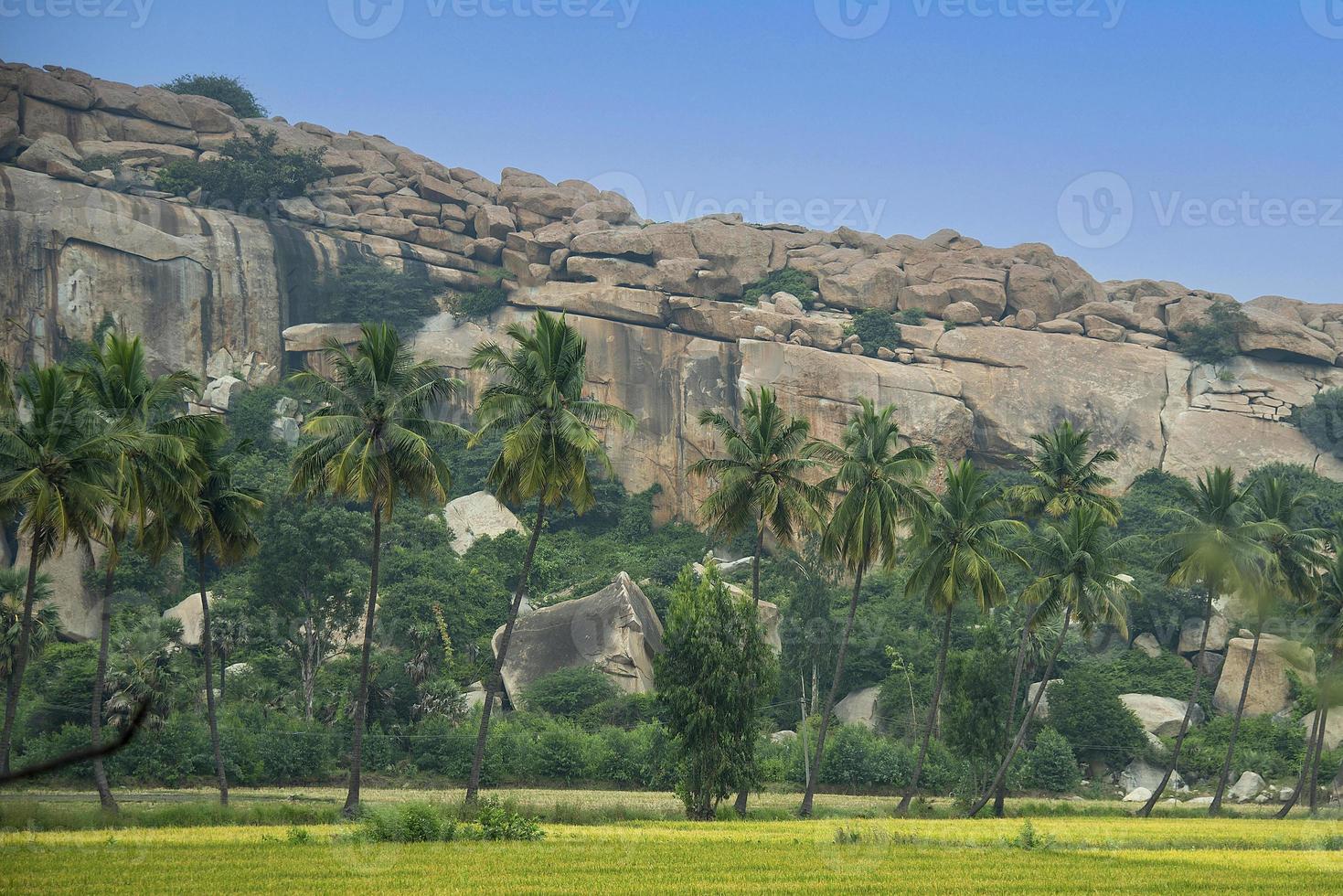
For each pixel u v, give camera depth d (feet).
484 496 451.94
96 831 149.38
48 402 160.56
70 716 246.27
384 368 178.40
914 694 333.62
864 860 130.52
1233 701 338.54
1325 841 167.32
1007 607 368.89
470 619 364.99
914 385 462.19
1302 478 443.73
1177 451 471.21
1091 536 229.66
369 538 375.66
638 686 335.47
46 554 160.45
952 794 282.97
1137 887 114.11
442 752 271.49
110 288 456.04
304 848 132.67
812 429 454.40
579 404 176.86
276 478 389.19
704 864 124.16
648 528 469.98
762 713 336.29
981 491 225.35
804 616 352.28
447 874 113.50
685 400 479.00
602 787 273.33
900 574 419.13
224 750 244.22
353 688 294.66
